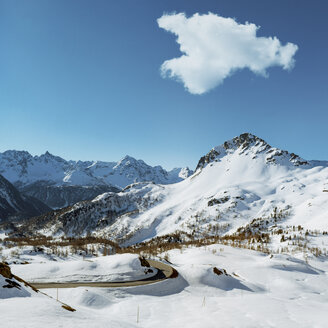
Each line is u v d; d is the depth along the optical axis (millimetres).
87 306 63344
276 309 65438
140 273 95875
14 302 33188
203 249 191750
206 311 62906
